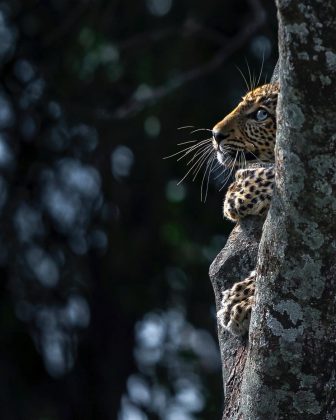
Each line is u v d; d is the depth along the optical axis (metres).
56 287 15.50
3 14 15.05
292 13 5.18
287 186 5.50
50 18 14.99
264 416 5.94
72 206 15.41
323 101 5.27
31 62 14.97
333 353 5.79
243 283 6.71
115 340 16.30
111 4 14.20
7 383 15.98
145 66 14.25
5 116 15.20
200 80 14.59
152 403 15.78
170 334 15.77
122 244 15.39
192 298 15.54
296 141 5.40
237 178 7.16
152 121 14.46
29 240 15.37
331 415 5.91
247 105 7.95
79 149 15.05
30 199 15.32
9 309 15.54
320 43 5.19
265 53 14.37
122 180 15.16
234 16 14.88
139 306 15.53
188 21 14.38
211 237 15.00
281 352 5.80
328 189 5.45
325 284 5.64
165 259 15.48
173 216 14.96
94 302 15.86
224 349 6.82
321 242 5.56
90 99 14.70
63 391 16.33
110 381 16.31
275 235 5.64
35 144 15.14
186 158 14.70
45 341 16.03
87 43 13.96
